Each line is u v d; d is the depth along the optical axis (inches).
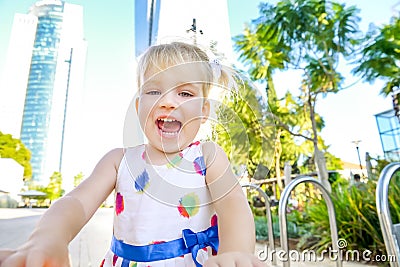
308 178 70.9
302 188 179.2
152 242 21.9
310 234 130.2
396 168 41.4
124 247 22.6
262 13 178.7
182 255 21.6
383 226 38.5
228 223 18.8
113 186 24.9
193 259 21.1
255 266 13.2
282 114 190.5
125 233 23.1
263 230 148.9
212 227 22.8
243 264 13.1
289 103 195.8
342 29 169.3
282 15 173.3
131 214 23.2
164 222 22.3
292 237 141.5
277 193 176.7
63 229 16.4
